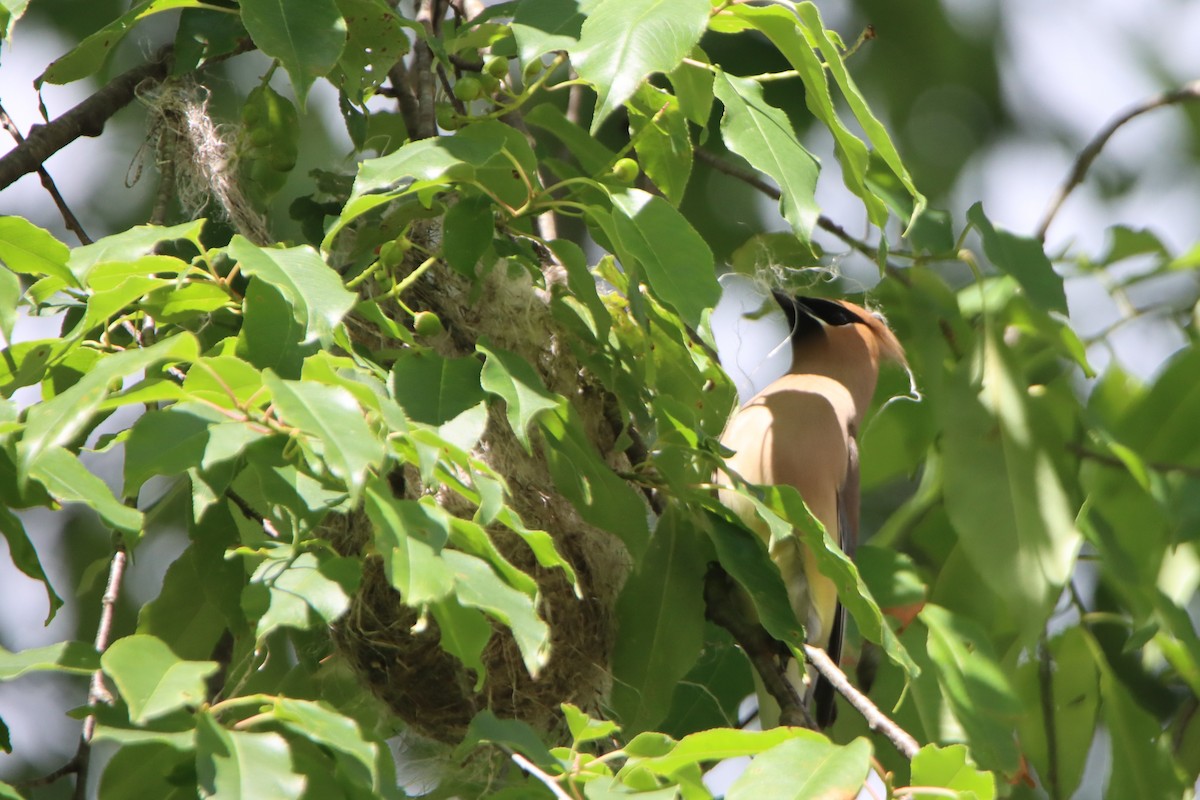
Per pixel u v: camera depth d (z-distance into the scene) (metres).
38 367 4.99
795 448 8.48
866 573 7.83
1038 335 8.32
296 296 4.56
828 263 8.75
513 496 6.73
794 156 5.55
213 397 4.27
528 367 5.57
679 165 6.58
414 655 6.77
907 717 7.88
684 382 7.04
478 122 5.95
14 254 4.87
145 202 10.88
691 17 5.11
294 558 4.58
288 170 7.11
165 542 10.05
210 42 6.80
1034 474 7.71
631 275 5.73
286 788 3.99
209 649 6.87
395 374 5.44
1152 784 8.07
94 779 10.46
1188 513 7.81
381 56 6.59
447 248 5.91
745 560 6.65
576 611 6.86
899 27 11.81
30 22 10.20
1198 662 7.82
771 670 7.27
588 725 4.77
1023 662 8.52
